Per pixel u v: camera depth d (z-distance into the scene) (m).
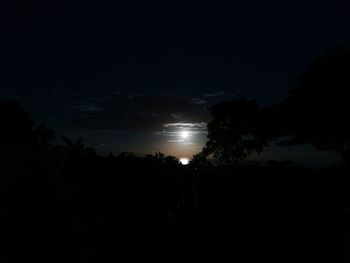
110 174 6.01
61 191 6.75
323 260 6.12
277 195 6.57
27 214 6.53
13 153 8.42
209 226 6.21
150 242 6.02
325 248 6.27
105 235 6.08
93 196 6.13
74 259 5.93
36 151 8.39
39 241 6.07
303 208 6.61
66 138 6.30
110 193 6.00
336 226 6.54
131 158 6.27
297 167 7.49
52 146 9.20
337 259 6.10
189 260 5.92
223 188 6.37
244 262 6.02
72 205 6.41
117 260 5.98
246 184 6.53
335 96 21.17
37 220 6.41
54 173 7.41
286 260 6.20
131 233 6.05
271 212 6.49
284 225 6.49
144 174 6.05
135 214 6.02
